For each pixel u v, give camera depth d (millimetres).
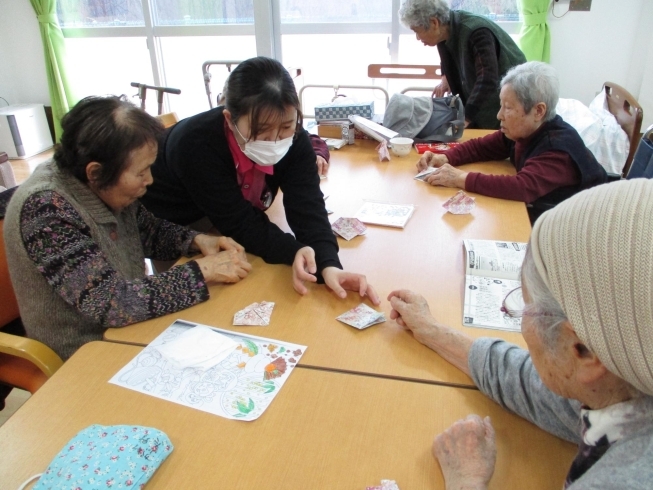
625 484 508
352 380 971
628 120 2764
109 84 5133
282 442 833
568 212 553
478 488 710
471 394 936
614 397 608
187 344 1067
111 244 1250
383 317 1155
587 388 613
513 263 1337
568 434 813
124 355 1044
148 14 4664
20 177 4562
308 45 4492
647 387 513
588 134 2953
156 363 1017
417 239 1556
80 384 960
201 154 1365
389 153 2441
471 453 761
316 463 793
